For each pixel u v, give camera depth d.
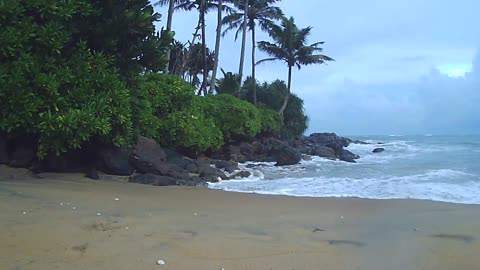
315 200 9.18
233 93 31.05
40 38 9.84
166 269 4.19
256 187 11.98
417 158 24.14
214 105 24.17
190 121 17.98
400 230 6.23
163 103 17.14
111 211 6.75
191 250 4.85
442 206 8.45
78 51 10.85
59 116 9.88
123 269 4.12
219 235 5.60
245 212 7.48
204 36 30.73
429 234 6.00
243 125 24.94
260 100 39.62
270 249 5.04
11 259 4.21
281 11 35.69
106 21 11.20
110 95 10.95
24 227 5.32
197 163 15.88
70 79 10.39
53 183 9.59
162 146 17.17
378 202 8.92
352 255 4.91
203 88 31.67
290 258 4.73
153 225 5.98
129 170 12.35
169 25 24.52
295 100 40.91
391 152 31.92
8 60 9.71
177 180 12.41
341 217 7.18
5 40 9.23
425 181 12.81
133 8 11.78
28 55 9.70
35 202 6.92
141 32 11.66
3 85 9.38
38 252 4.46
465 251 5.15
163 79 17.84
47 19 10.18
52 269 4.01
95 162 12.40
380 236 5.84
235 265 4.42
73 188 9.05
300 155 22.86
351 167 19.28
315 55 36.66
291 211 7.71
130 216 6.47
